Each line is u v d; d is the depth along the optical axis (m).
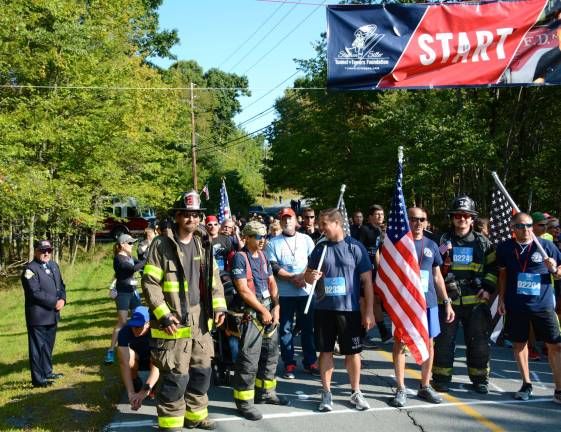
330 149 23.39
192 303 4.66
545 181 17.05
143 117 19.95
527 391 5.48
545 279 5.39
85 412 5.38
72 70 15.06
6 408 5.54
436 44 7.01
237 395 5.09
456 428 4.76
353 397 5.31
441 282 5.59
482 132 15.83
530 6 7.00
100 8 16.70
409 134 16.48
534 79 7.01
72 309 12.35
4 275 19.50
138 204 22.30
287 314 6.51
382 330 8.19
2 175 12.80
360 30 6.99
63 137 14.53
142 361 5.50
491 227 7.64
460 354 7.43
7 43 13.16
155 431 4.85
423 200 21.69
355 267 5.20
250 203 51.16
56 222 17.09
